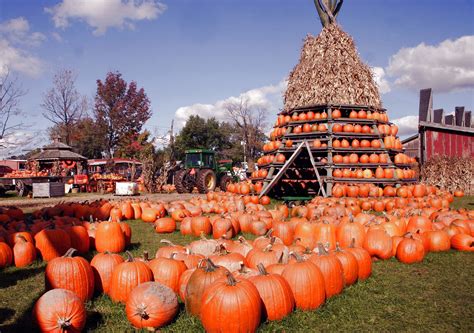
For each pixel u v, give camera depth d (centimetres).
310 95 1688
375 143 1523
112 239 671
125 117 4750
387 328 368
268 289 377
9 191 2777
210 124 5816
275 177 1458
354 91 1677
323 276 435
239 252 538
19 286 501
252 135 5306
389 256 620
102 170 3681
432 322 381
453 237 696
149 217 1055
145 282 391
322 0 1845
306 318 385
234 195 1467
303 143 1496
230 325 337
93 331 361
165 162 2653
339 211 981
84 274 436
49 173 2480
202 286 385
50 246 628
